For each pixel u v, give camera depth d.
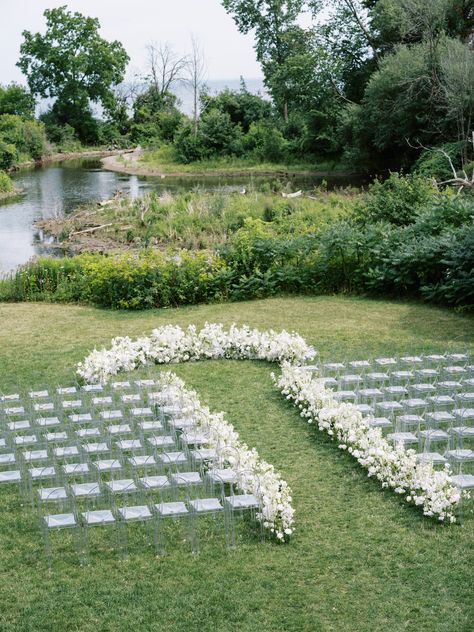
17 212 41.28
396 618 7.38
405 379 13.48
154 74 91.31
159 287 20.22
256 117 69.81
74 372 15.10
